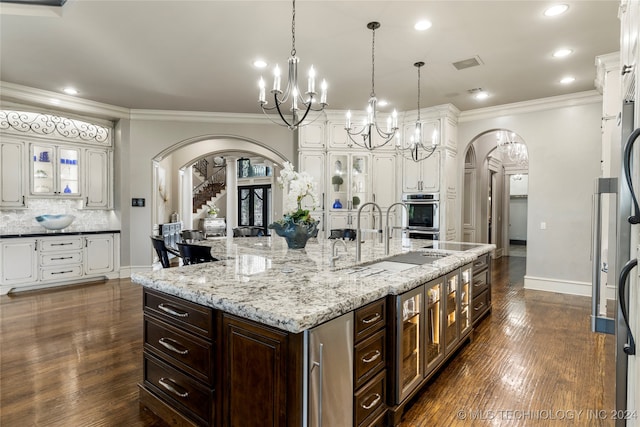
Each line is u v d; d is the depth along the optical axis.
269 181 14.11
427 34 3.42
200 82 4.79
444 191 5.79
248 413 1.64
